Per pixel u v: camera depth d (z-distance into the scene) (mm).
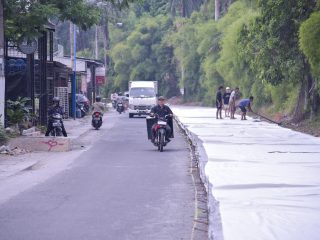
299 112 47531
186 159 27453
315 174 19094
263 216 13164
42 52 44031
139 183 20391
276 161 22594
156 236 13086
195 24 103500
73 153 30266
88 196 17969
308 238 11445
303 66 44281
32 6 34031
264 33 44406
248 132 37562
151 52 121750
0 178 21875
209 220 13172
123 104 85938
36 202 17109
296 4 40906
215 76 86375
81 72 79188
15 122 37500
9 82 44906
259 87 63219
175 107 94562
